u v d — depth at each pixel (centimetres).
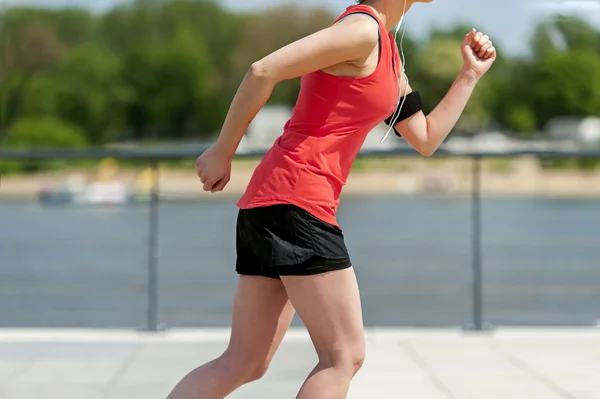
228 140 590
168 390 941
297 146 584
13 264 2544
